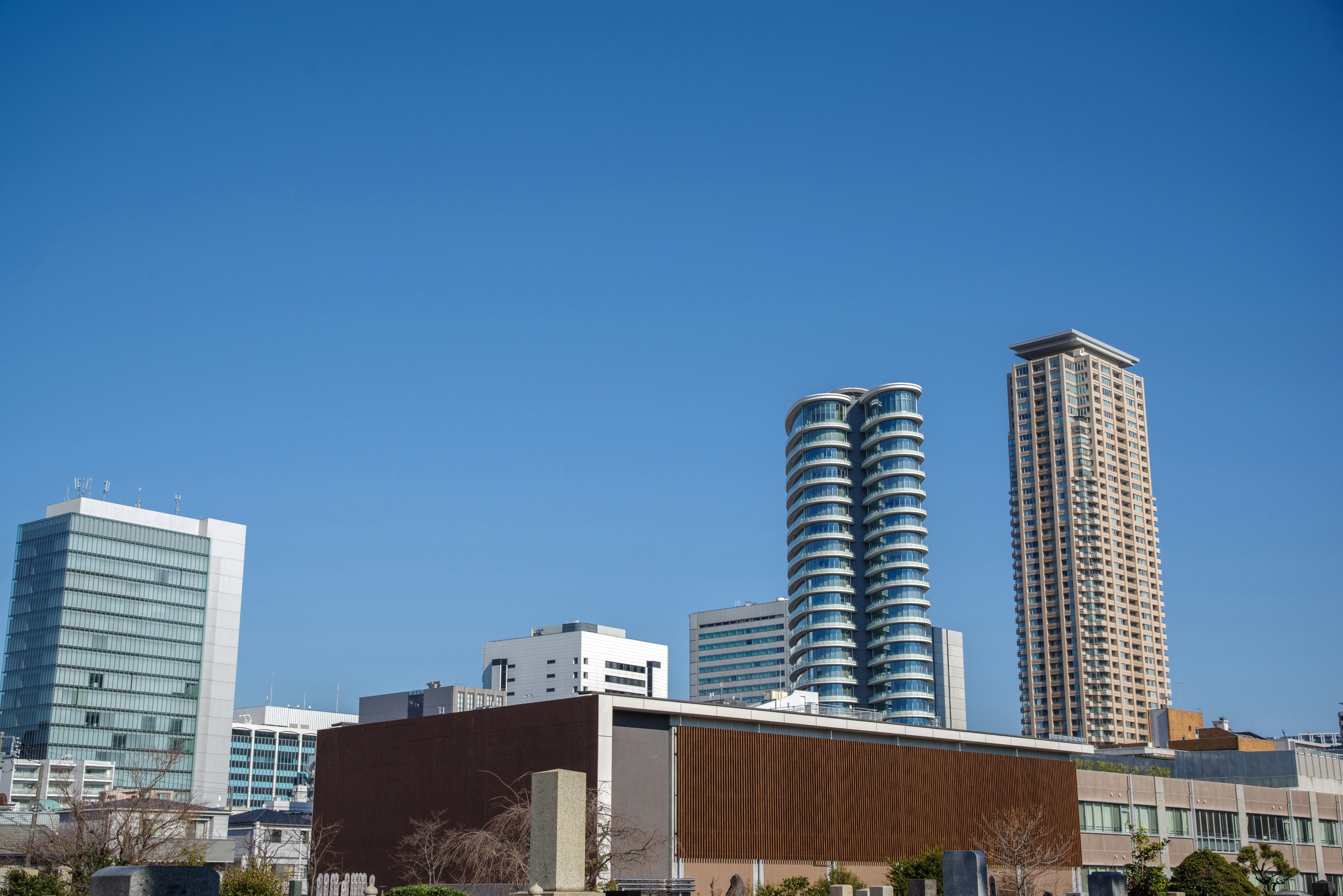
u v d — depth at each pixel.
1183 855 94.50
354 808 70.69
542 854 29.73
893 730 74.06
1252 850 92.94
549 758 61.38
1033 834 75.38
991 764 79.25
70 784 67.38
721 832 62.75
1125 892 31.50
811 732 69.44
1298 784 112.81
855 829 69.06
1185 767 119.50
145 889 19.22
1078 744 86.75
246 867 61.88
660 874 60.09
